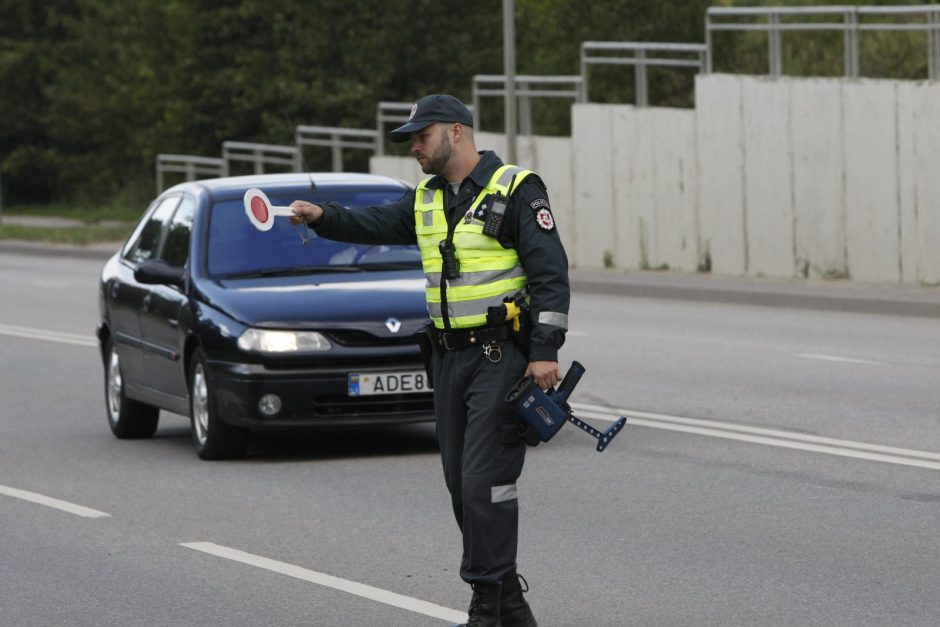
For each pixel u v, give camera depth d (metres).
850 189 66.19
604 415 36.53
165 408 34.66
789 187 68.56
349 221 19.64
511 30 76.69
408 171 91.00
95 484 30.48
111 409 37.25
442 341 19.14
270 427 31.45
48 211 143.12
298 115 116.19
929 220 63.53
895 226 64.75
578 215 78.44
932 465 29.62
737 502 26.91
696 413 36.53
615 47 75.56
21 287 78.75
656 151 74.12
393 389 31.59
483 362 18.89
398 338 31.67
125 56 139.50
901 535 24.17
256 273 33.78
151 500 28.75
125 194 137.12
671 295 66.50
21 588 22.64
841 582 21.56
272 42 119.62
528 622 19.19
